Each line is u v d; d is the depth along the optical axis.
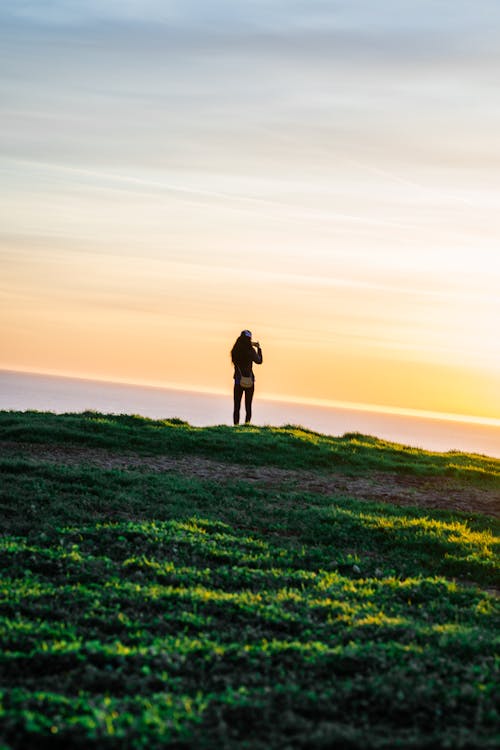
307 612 11.39
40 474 18.59
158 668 9.12
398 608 12.00
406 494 20.83
